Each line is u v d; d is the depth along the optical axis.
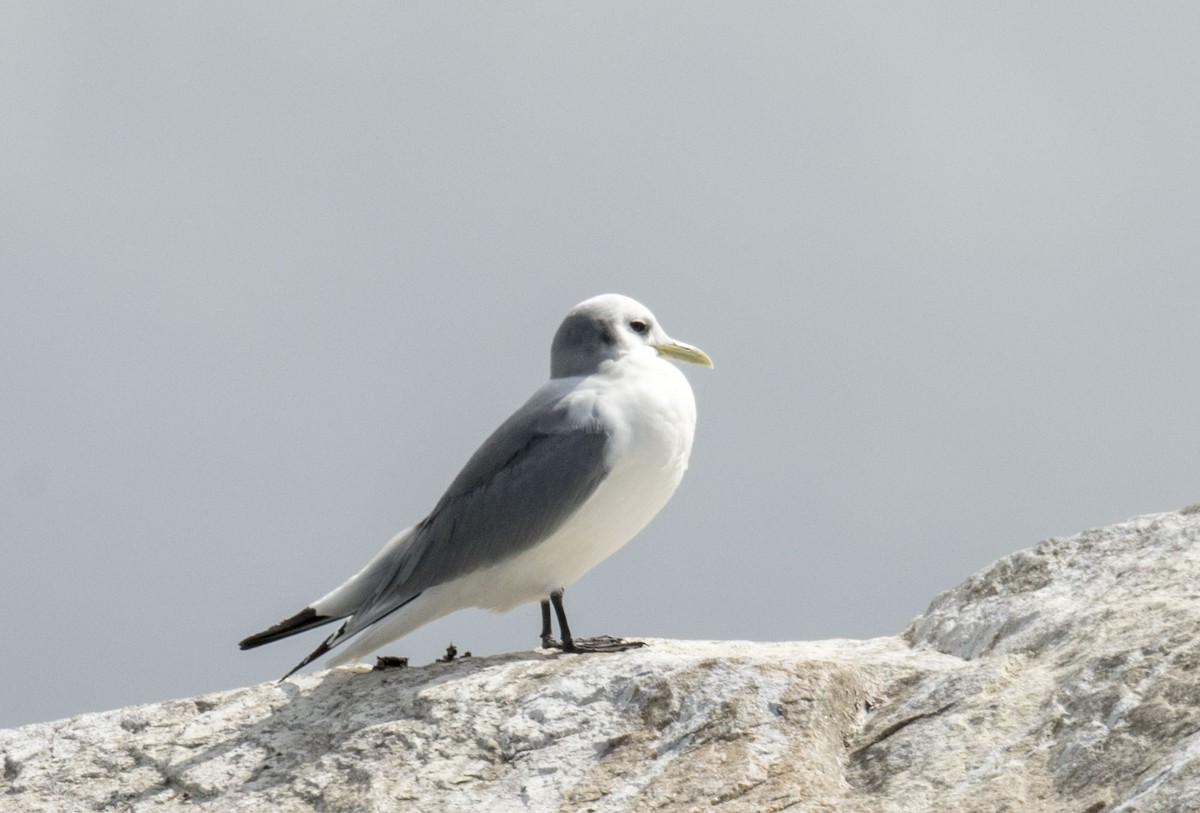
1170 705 10.03
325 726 12.65
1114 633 11.43
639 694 11.78
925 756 10.63
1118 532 13.45
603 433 14.30
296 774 11.99
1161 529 13.23
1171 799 9.02
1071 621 12.02
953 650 12.96
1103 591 12.59
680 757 11.04
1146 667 10.56
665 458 14.62
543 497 14.20
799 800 10.35
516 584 14.58
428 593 14.44
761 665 11.70
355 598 14.82
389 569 14.71
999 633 12.59
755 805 10.38
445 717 12.16
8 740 13.38
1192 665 10.38
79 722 13.51
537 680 12.40
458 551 14.39
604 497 14.37
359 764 11.84
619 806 10.67
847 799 10.38
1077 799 9.59
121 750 12.97
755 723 11.18
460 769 11.48
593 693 11.95
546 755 11.41
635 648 14.17
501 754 11.57
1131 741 9.87
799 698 11.34
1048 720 10.52
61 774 12.75
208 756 12.56
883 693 11.68
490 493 14.39
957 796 10.03
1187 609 11.34
